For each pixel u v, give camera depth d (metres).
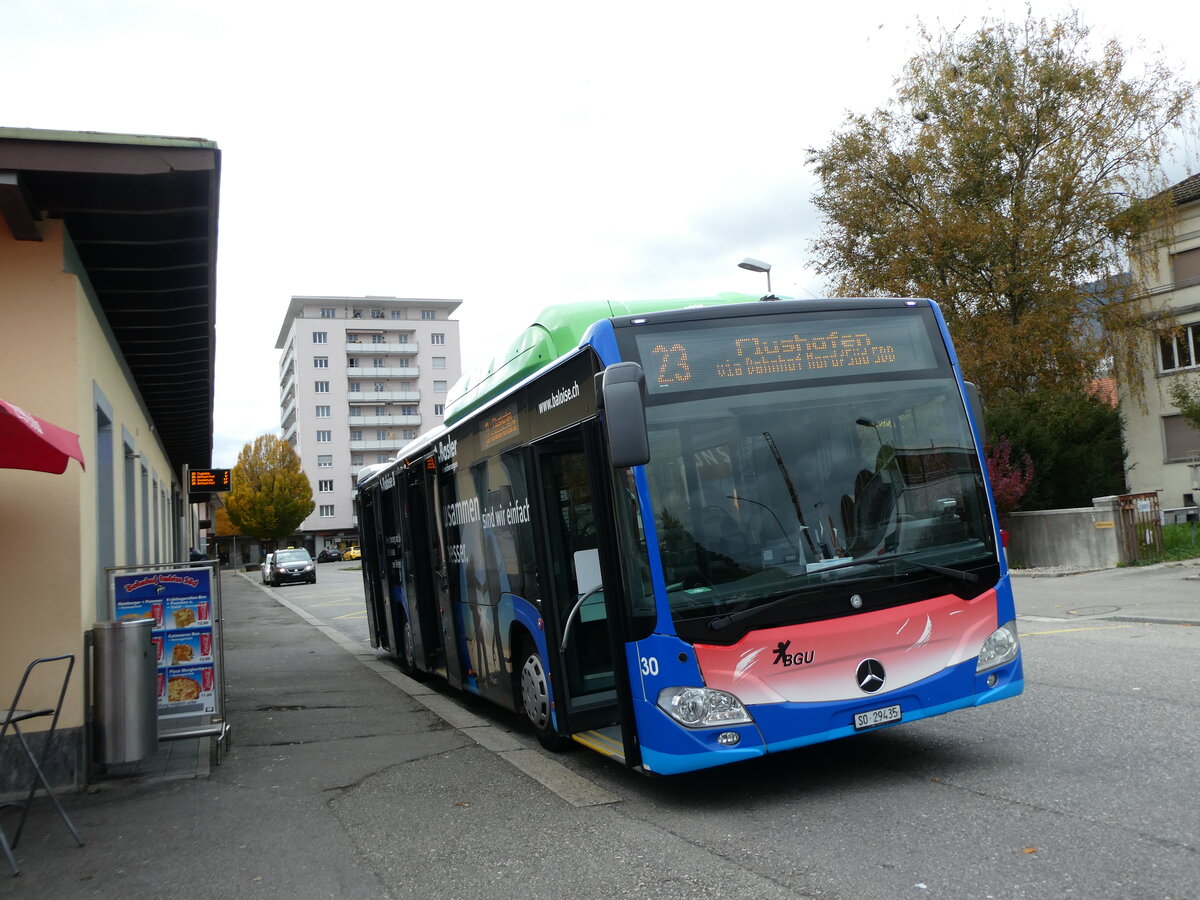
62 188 7.07
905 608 5.85
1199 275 33.34
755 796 5.96
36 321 7.23
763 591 5.64
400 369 111.44
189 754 8.02
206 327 11.35
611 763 7.19
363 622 23.53
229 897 4.79
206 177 6.96
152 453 18.20
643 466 5.71
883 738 7.18
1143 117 28.28
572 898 4.45
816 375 6.13
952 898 4.09
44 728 6.95
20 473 7.03
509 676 8.24
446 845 5.40
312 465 108.12
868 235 31.06
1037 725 7.18
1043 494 23.27
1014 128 28.80
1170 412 34.00
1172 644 10.78
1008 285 28.36
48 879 5.19
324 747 8.27
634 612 5.77
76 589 7.06
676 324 6.04
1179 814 4.96
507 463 7.96
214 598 8.09
